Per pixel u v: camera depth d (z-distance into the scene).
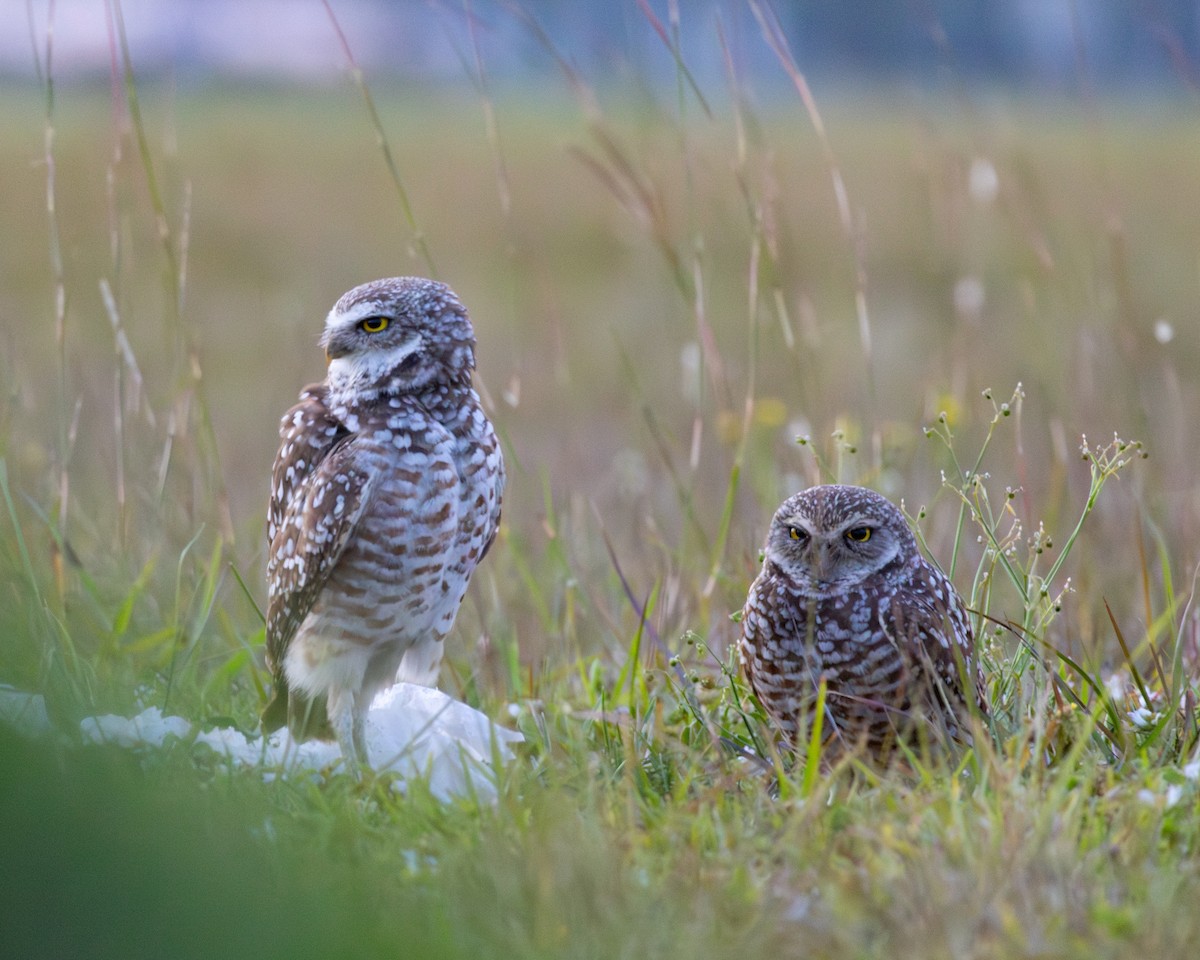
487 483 8.71
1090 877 6.07
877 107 52.66
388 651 8.61
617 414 17.66
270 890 5.27
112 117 10.62
